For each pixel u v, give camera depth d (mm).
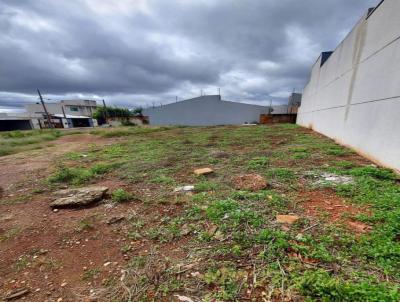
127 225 2320
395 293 1186
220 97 24656
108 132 14094
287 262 1566
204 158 5227
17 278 1625
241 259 1647
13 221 2592
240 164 4477
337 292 1213
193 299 1333
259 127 13219
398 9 3551
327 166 3906
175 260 1711
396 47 3531
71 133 15688
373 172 3277
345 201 2516
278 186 3092
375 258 1546
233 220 2191
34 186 3969
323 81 8664
